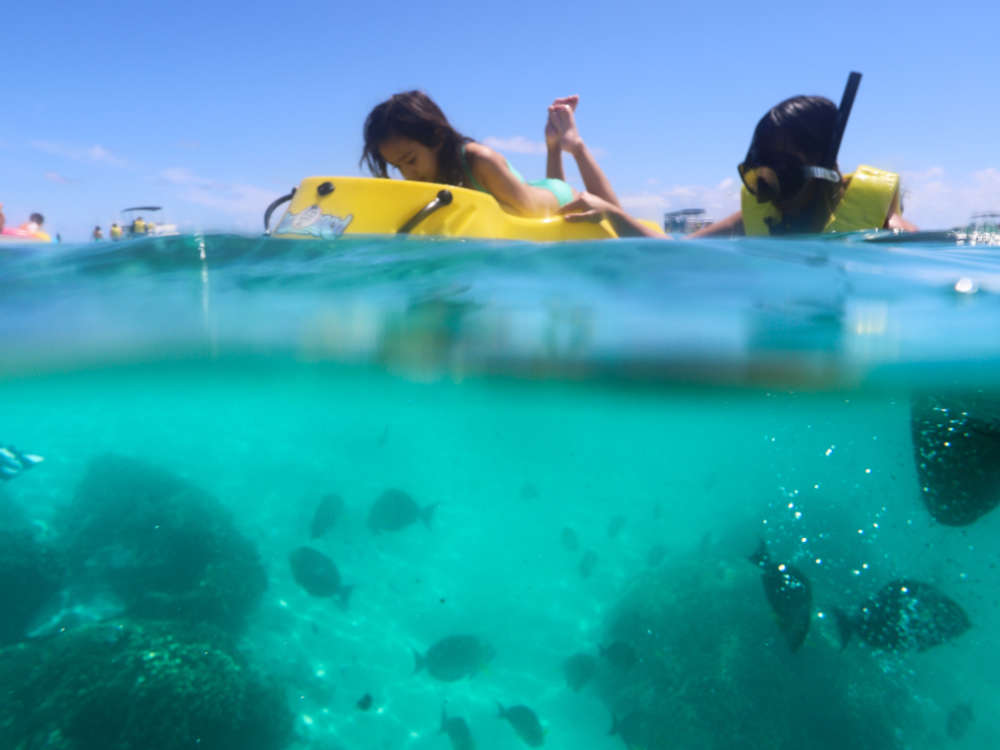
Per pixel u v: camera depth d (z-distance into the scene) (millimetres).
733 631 1635
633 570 2703
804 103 1431
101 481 2359
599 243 1409
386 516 1893
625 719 1543
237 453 4293
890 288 1113
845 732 1456
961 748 1429
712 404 1855
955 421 1145
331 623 2137
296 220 1577
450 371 1618
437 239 1440
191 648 1541
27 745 1307
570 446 3844
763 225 1570
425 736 1676
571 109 2006
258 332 1272
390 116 1620
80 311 1267
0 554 1861
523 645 2109
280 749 1538
